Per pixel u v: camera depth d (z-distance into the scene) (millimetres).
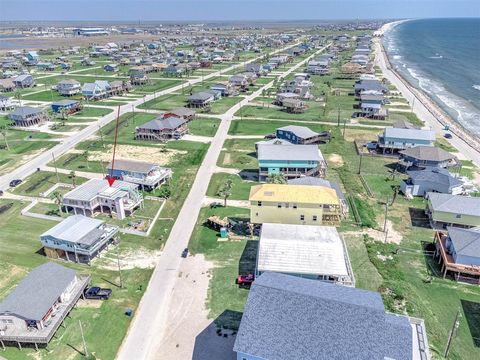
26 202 78812
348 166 95625
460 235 57500
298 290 41406
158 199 78812
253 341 37688
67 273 51156
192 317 48562
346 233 66625
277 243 54312
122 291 53188
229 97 165125
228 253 61344
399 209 75250
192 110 134750
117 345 44594
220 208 74938
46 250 60875
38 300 46219
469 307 50656
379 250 61906
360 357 35250
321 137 110250
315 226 59500
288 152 88000
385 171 92688
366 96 145000
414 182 79125
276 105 151625
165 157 101062
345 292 42094
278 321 38562
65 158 101500
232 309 49750
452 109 153500
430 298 52188
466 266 54844
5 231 68375
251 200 62969
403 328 36812
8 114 135250
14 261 60188
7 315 44531
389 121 131750
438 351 42969
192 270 57438
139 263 59156
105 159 100188
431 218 69562
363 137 116125
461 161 98375
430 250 62375
